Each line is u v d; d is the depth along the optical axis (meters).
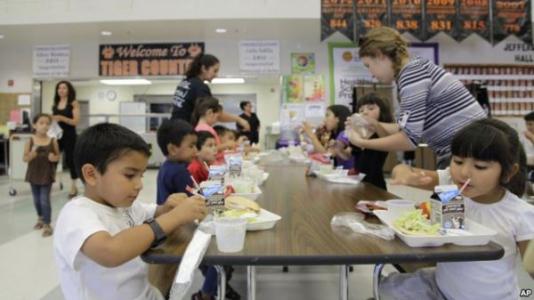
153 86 9.97
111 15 5.96
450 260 0.87
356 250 0.91
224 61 7.11
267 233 1.07
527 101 7.05
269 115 9.46
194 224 1.10
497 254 0.89
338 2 5.88
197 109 3.00
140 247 0.90
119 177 1.01
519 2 5.98
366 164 2.46
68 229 0.94
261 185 2.01
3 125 7.51
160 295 1.18
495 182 1.06
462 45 7.00
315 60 7.12
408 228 0.98
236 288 2.33
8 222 3.95
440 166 1.71
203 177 2.05
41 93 7.65
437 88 1.62
